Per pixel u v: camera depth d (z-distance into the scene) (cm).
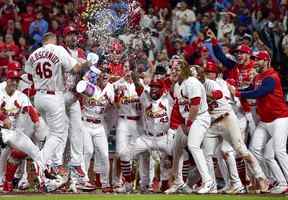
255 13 5494
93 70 3447
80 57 3478
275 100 3381
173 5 5947
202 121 3350
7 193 3256
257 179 3384
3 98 3491
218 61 3831
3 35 5447
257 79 3447
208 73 3406
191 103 3309
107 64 3691
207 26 5375
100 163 3631
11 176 3459
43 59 3256
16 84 3491
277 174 3409
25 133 3516
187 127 3347
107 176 3625
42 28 5350
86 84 3403
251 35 5344
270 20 5406
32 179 3769
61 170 3309
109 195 3138
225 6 5691
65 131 3316
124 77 3656
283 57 5159
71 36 3462
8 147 3497
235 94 3491
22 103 3500
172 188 3434
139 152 3588
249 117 3684
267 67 3416
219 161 3497
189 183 3547
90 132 3600
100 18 3809
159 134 3559
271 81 3372
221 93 3381
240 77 3712
